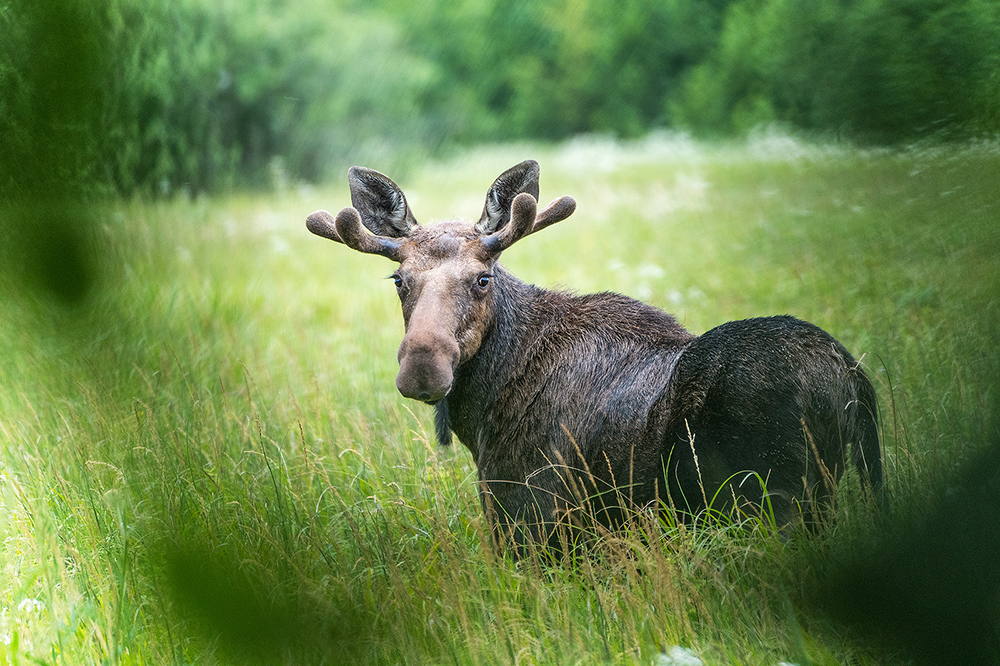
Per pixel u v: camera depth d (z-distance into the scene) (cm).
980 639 623
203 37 3447
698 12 6094
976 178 1291
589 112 7038
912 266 1379
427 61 6400
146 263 1839
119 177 2294
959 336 1047
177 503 885
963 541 647
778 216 2003
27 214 1590
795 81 2903
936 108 1478
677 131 5056
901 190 1609
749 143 3341
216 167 3416
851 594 665
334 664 693
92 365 1177
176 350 1341
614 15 6831
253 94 3819
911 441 873
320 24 4400
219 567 755
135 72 2327
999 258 1108
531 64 7312
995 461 680
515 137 7138
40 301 1468
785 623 671
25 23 1694
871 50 1770
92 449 967
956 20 1434
